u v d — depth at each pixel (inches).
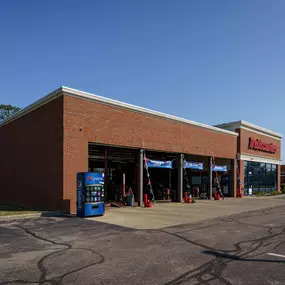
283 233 425.7
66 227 465.4
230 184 1240.2
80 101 677.3
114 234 412.5
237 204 896.9
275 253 314.3
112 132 740.0
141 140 817.5
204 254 308.8
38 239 380.2
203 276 242.5
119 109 761.6
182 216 605.0
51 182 673.6
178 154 967.0
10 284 226.4
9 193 864.9
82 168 669.9
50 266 268.8
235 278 238.1
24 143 794.8
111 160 1130.0
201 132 1048.8
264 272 252.8
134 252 315.9
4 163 903.7
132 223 506.9
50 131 686.5
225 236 402.0
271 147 1518.2
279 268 263.4
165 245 348.2
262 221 547.2
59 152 652.1
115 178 1190.9
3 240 374.6
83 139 677.3
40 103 722.8
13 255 305.3
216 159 1291.8
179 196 955.3
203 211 699.4
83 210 571.5
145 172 1161.4
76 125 666.2
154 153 1029.8
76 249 329.1
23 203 785.6
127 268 262.2
